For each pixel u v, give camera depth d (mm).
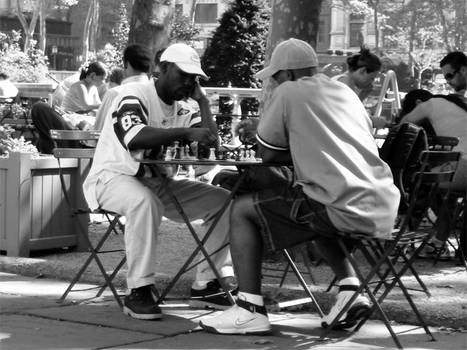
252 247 6438
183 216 6844
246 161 6668
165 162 6660
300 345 6262
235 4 24453
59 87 18016
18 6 66438
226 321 6504
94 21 69938
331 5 70125
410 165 7812
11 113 16938
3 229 9180
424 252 9773
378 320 7113
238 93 19000
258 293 6520
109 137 7105
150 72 9719
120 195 6910
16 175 9047
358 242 6496
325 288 7746
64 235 9500
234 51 24109
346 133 6215
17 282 8367
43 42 68000
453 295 7727
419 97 10359
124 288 8133
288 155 6398
